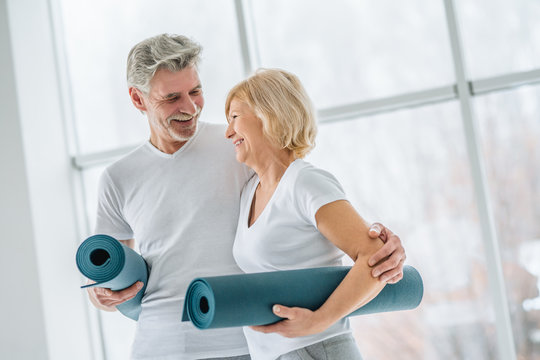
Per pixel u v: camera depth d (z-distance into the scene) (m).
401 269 1.58
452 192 3.34
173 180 2.16
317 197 1.62
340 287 1.53
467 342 3.27
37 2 3.81
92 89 3.88
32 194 3.47
